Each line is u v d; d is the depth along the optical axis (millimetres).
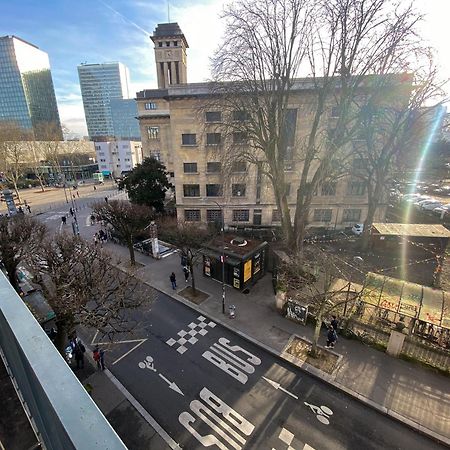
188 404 12422
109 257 15414
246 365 14586
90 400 1473
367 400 12375
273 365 14570
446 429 11203
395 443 10820
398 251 27906
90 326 12445
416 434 11156
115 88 144125
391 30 17188
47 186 76375
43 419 2049
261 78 20047
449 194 53500
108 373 14031
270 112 20266
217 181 34656
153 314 18797
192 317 18500
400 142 25422
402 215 40375
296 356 14883
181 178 35000
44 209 48688
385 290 18328
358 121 20453
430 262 25891
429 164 52969
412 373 13773
